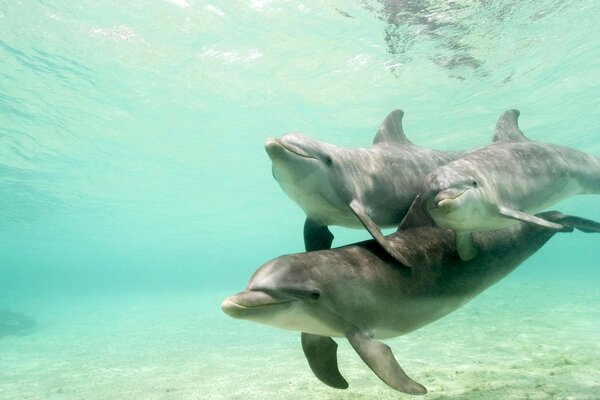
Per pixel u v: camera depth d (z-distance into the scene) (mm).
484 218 4781
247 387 8391
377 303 4316
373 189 6184
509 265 5461
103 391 9406
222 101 19141
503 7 12953
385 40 14492
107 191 33656
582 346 9586
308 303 3863
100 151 24922
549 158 6430
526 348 9836
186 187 33688
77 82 17156
